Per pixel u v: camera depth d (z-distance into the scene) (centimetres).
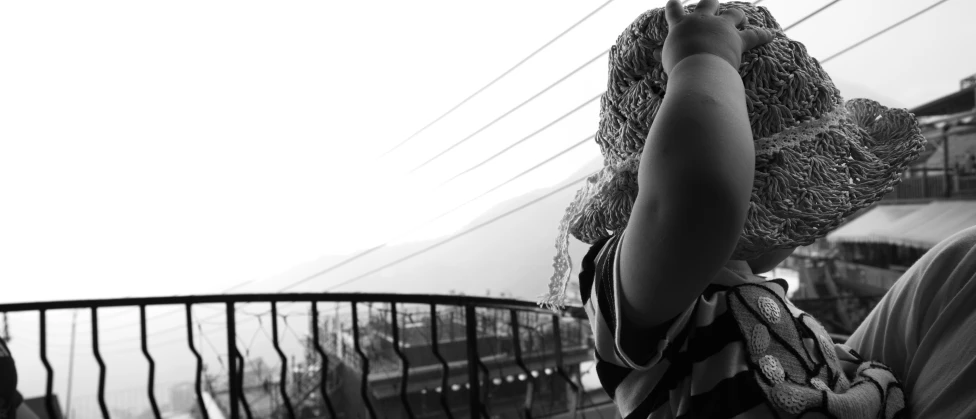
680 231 45
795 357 62
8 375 203
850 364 73
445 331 1095
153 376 276
